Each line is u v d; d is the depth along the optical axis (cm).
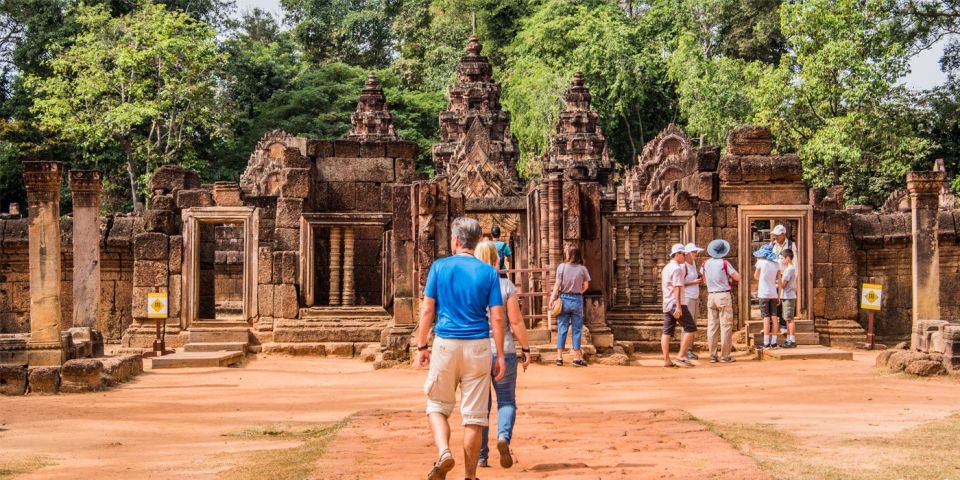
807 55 4375
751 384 1644
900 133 4297
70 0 6119
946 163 4603
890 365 1748
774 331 2139
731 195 2286
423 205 2016
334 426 1223
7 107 6044
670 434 1104
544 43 7506
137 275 2330
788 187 2297
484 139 3831
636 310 2241
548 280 2041
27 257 2547
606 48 6975
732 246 2278
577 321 1936
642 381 1720
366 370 1988
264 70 7494
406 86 8619
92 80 5109
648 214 2264
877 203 4556
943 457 966
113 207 5872
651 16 7500
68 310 2519
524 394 1559
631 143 7206
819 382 1636
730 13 7712
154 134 5897
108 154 5853
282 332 2267
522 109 6775
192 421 1330
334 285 2338
